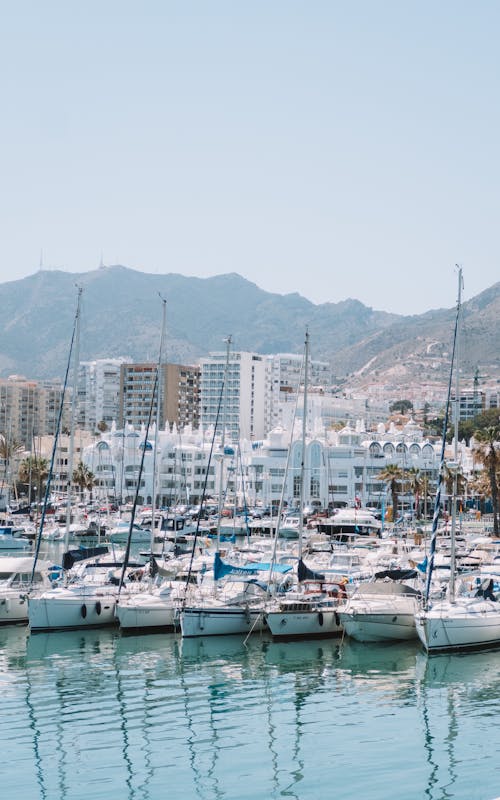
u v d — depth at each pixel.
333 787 44.06
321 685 59.88
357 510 166.50
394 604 70.81
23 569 79.75
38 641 70.81
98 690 58.34
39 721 52.47
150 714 53.78
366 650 68.81
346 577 85.69
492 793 43.28
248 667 63.97
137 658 66.06
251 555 108.00
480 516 187.25
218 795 43.25
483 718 53.50
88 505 196.00
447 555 109.19
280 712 54.41
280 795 43.19
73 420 86.44
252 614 72.44
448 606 69.81
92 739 49.84
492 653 67.56
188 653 67.50
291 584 80.88
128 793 43.38
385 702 56.41
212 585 77.69
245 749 48.66
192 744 49.25
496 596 75.81
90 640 71.12
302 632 71.19
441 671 63.03
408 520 174.12
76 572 84.38
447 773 45.59
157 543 138.38
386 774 45.56
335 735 50.72
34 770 45.75
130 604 72.81
